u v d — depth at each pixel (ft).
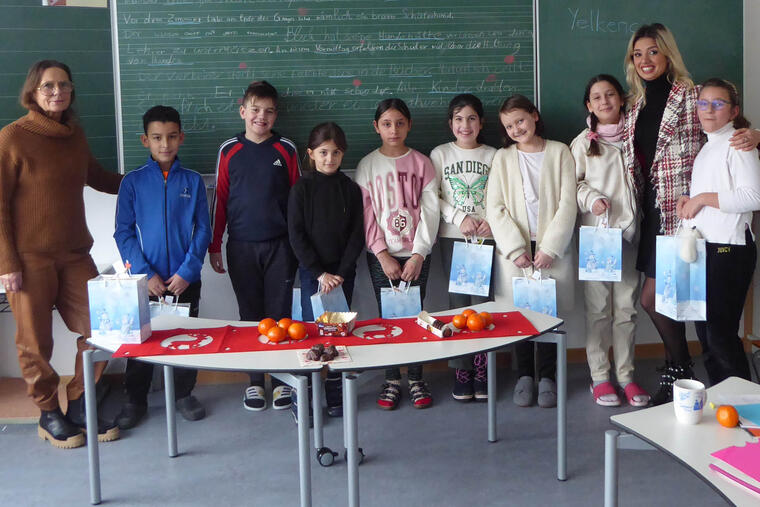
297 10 10.62
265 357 6.55
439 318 7.88
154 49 10.46
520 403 10.26
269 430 9.62
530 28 10.96
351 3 10.69
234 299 11.34
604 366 10.49
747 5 11.23
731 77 11.34
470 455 8.68
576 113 11.20
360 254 10.94
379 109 10.16
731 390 5.74
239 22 10.54
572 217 9.92
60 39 10.21
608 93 9.82
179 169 9.96
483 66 10.98
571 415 9.87
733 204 8.33
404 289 8.87
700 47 11.24
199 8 10.44
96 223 10.89
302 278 10.30
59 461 8.71
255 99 9.82
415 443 9.08
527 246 10.06
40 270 8.87
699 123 9.35
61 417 9.27
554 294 8.77
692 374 10.17
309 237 9.98
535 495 7.63
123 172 10.65
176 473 8.34
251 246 10.21
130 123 10.57
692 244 7.67
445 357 6.51
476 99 10.31
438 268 11.51
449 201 10.41
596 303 10.39
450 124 10.47
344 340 7.05
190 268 9.68
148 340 7.13
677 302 7.79
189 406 10.09
